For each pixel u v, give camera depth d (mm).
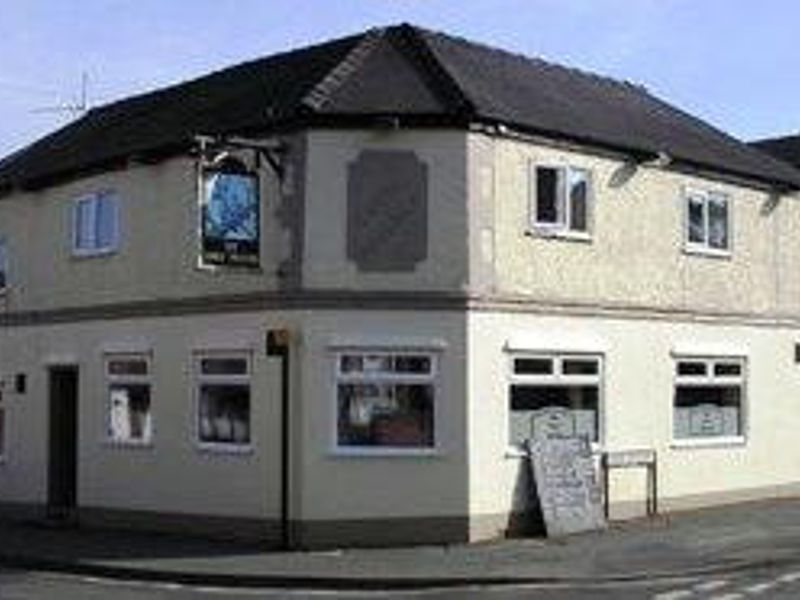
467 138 22922
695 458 27047
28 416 28922
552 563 20141
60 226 28141
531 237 23875
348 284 22719
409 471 22609
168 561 21172
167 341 25219
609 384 25156
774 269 29234
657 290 26281
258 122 23297
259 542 23156
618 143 25219
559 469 23797
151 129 27156
